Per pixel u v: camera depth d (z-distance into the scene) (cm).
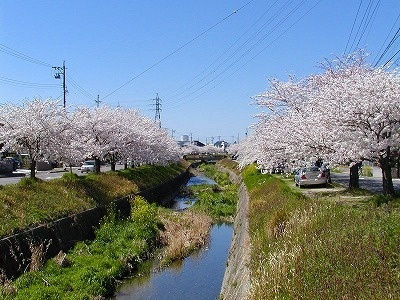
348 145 1370
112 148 3070
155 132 4400
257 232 1204
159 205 3127
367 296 590
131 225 2041
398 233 770
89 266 1409
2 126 2047
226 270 1483
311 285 670
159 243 1983
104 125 2953
